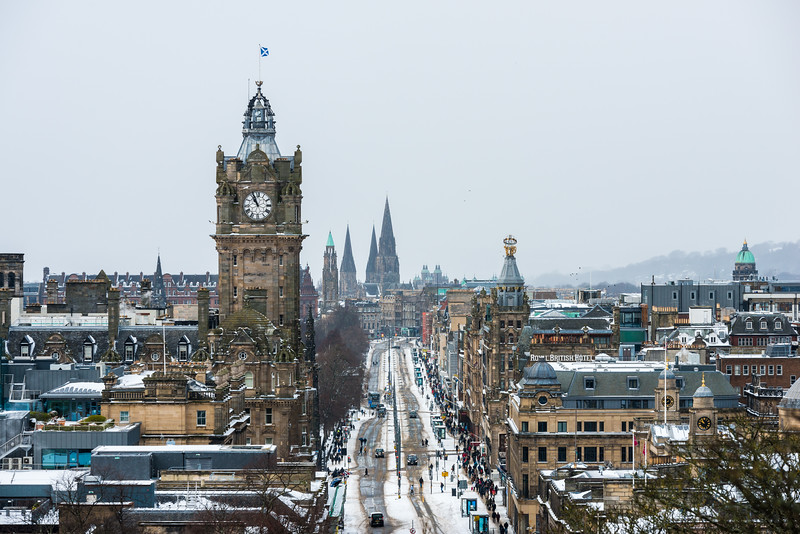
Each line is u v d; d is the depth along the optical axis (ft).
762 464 308.60
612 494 545.44
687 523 360.69
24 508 530.68
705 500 378.32
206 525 500.33
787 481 299.79
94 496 513.45
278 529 501.97
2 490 547.90
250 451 587.27
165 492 541.75
